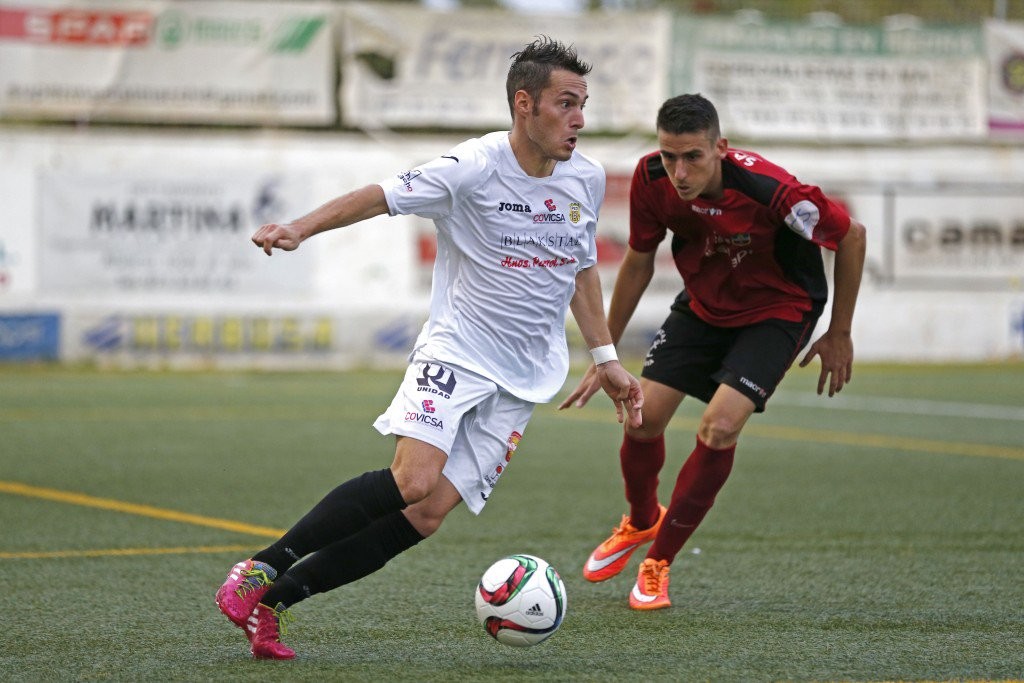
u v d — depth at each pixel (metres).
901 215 75.50
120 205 67.12
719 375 19.94
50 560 22.77
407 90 71.94
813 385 62.81
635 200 20.45
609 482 33.06
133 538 24.97
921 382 64.19
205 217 68.06
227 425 44.84
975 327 76.44
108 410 49.12
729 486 32.38
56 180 66.44
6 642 17.00
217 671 15.46
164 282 67.88
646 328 72.56
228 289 68.56
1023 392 59.34
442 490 16.16
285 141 72.19
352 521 15.62
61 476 33.03
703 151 18.78
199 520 27.05
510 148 16.20
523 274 16.22
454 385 15.88
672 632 17.91
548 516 28.00
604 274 71.62
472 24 72.06
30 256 66.56
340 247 70.19
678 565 22.89
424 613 18.97
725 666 15.93
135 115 69.12
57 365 66.69
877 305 75.50
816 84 76.69
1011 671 15.74
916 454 38.75
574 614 19.16
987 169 79.94
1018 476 34.28
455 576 21.72
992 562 23.12
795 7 92.56
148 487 31.42
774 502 29.92
